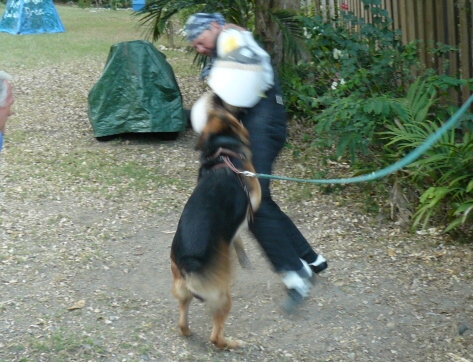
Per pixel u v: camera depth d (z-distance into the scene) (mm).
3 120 3658
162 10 8727
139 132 7836
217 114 4160
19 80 11117
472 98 3639
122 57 7848
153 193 6551
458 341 4277
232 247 4082
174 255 3941
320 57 7379
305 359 4121
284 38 8031
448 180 5621
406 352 4195
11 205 6207
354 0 9281
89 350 4066
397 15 7734
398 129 5816
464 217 5125
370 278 5051
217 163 4082
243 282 5035
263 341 4301
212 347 4195
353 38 7051
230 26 4371
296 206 6266
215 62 4336
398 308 4664
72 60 12977
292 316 4562
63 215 6031
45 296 4695
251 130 4332
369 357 4152
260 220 4410
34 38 16094
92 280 4965
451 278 5008
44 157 7445
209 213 3881
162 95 7867
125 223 5934
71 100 9930
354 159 6023
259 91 4258
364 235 5707
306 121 8000
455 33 6734
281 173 6973
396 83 6914
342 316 4586
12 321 4348
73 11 22625
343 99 6195
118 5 24266
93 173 7004
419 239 5590
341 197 6395
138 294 4805
